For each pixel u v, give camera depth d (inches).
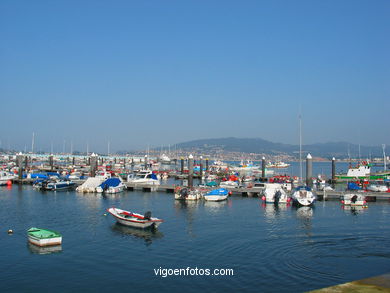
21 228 1679.4
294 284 1002.7
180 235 1541.6
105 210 2178.9
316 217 1959.9
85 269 1136.2
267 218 1932.8
